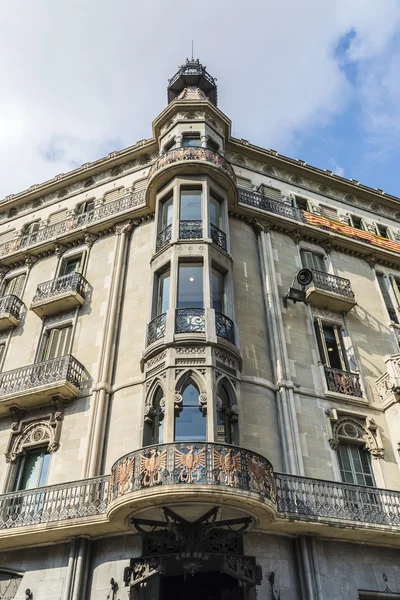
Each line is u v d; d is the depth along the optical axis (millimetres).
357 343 20359
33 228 25922
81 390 17484
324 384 18047
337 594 13367
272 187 24953
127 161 25672
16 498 15086
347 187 27250
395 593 14117
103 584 13008
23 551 14469
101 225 22469
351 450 17188
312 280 20375
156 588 13234
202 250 17703
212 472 11719
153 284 17969
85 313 20031
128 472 12320
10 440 17391
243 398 16188
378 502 14609
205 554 12109
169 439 13445
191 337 15258
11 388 18062
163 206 20531
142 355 16281
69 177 26422
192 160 20156
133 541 13406
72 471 15617
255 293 19594
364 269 23797
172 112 23859
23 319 21531
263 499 11977
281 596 12875
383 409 18469
